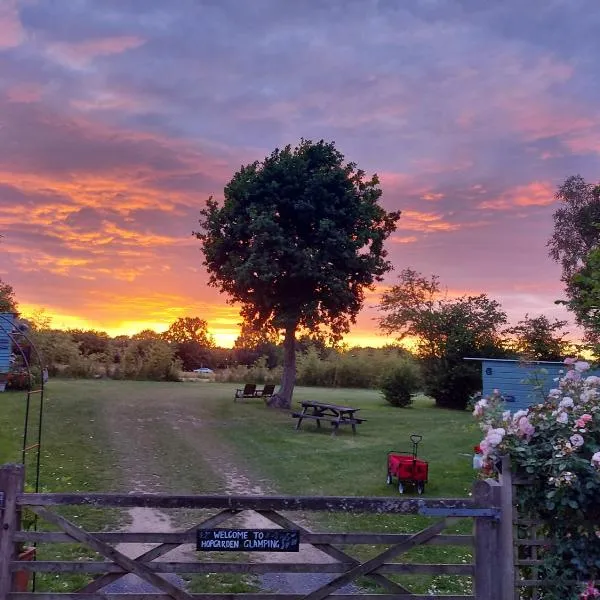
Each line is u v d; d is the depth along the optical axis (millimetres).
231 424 18688
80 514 8383
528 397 6023
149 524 8055
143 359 35094
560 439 4238
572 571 4133
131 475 11320
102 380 32344
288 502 4129
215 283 24719
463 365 27156
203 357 57562
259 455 13992
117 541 4109
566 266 29094
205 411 21078
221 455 13867
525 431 4402
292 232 22953
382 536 4203
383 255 24969
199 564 4137
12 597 4031
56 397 21672
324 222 22047
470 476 11867
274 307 23812
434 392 28000
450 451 14734
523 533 4316
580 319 9508
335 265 23438
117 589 5773
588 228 27984
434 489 10898
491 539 4211
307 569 4172
